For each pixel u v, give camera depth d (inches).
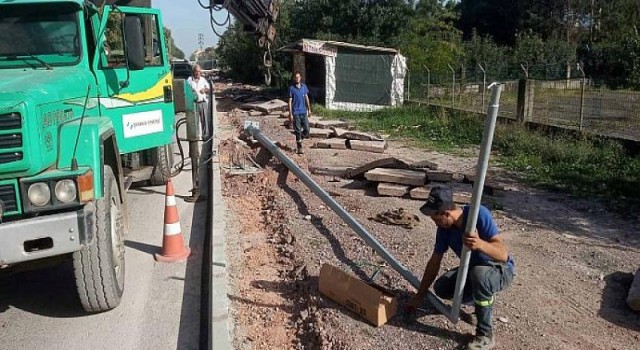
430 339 172.1
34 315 204.7
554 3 1774.1
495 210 315.6
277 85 1273.4
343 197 334.6
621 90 634.8
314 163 442.0
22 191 172.2
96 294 194.9
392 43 1211.9
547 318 186.4
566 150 455.2
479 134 581.3
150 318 201.2
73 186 176.2
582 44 1670.8
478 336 166.9
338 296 193.3
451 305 183.9
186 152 532.7
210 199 357.4
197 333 191.0
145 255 259.4
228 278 223.8
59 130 190.5
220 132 636.7
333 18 1254.3
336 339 172.6
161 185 393.7
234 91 1258.0
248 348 173.8
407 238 259.8
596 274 224.2
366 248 246.2
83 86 221.1
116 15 269.1
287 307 202.2
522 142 498.6
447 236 173.3
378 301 179.2
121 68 268.7
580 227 286.4
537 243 260.5
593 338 175.3
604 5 1667.1
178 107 336.8
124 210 231.8
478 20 1959.9
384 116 761.6
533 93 581.6
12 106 166.1
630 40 924.6
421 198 331.3
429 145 547.5
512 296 201.3
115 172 229.5
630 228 284.8
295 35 1272.1
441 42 1284.4
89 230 177.3
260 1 370.6
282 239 267.1
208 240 281.0
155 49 303.4
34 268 193.2
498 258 162.2
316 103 924.6
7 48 231.6
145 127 289.4
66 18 236.8
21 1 231.5
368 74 889.5
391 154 496.4
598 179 382.9
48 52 234.5
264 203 337.4
